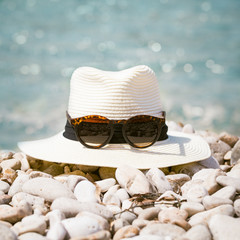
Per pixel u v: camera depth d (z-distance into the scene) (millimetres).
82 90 1065
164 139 1090
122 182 981
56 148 1072
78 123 1047
